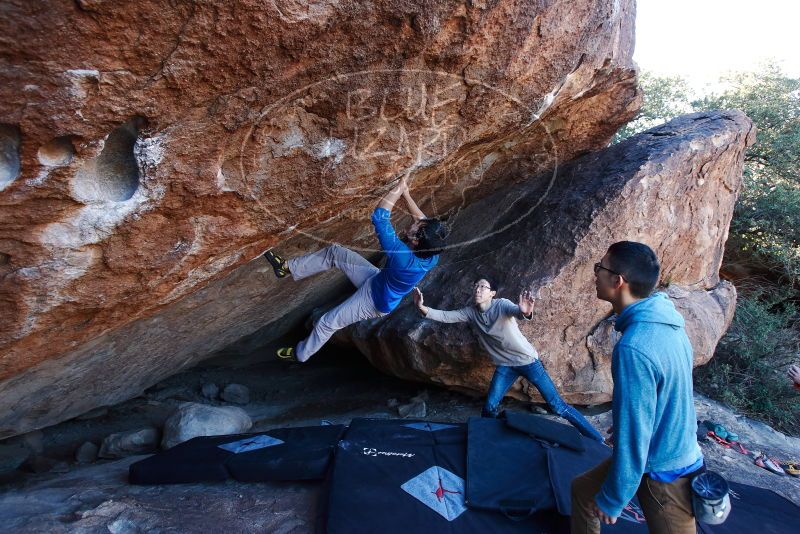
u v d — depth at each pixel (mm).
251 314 4488
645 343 1792
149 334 3607
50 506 2949
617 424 1793
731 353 5699
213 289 3543
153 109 1675
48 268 1917
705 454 4016
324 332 3334
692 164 4637
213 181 2023
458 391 4898
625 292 1961
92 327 2385
